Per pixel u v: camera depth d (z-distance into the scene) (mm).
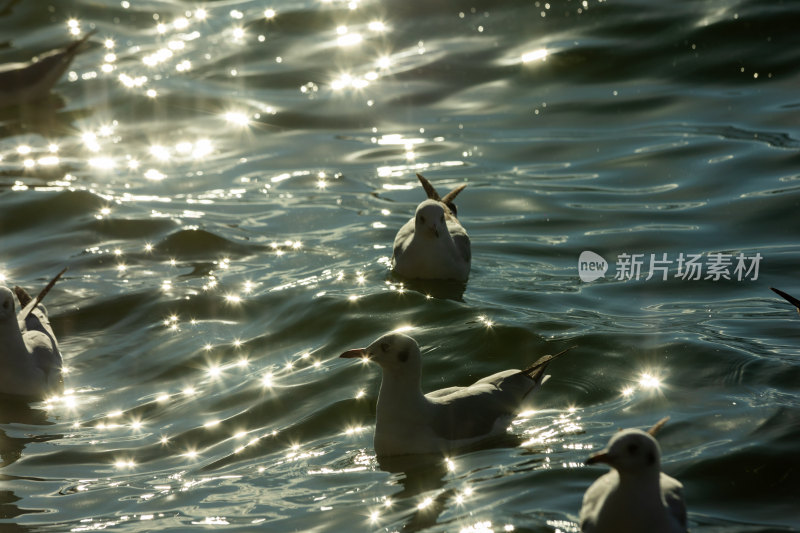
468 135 17797
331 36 22219
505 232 14391
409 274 12953
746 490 8109
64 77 21203
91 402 10711
